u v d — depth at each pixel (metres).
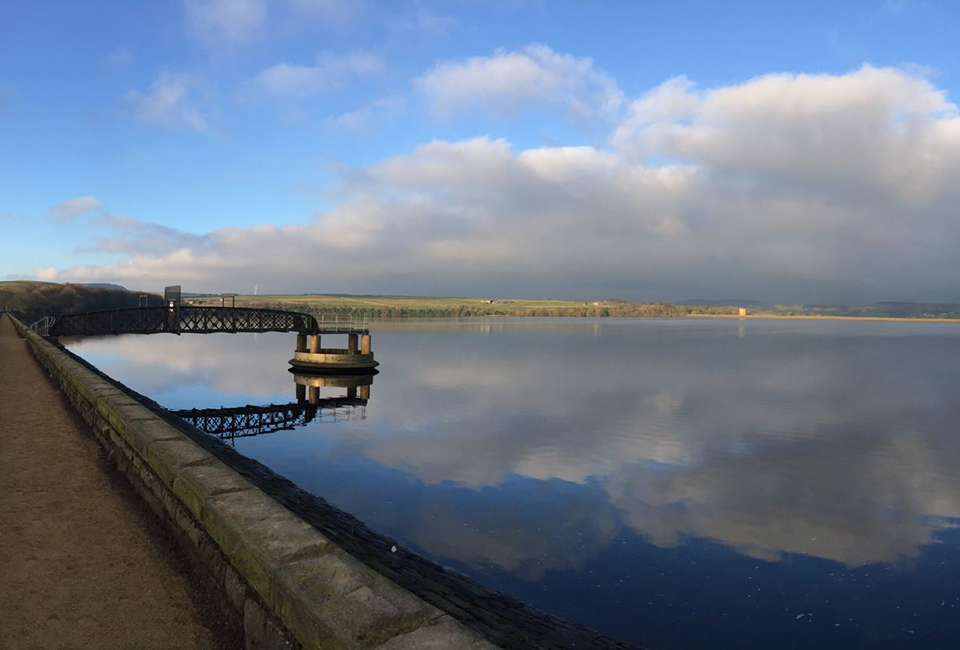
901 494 27.16
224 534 5.17
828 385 72.56
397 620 3.57
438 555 17.64
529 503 24.27
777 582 16.52
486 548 18.56
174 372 79.44
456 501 24.25
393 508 22.92
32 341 39.91
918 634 13.47
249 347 151.25
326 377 65.88
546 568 17.05
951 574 17.23
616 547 19.17
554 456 34.06
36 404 16.98
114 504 8.23
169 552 6.55
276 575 4.14
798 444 38.66
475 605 12.29
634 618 14.02
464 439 38.88
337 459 32.44
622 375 81.25
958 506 25.25
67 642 4.66
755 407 54.66
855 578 16.92
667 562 17.89
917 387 71.50
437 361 100.06
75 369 18.88
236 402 54.47
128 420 9.76
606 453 35.16
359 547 13.62
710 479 29.45
